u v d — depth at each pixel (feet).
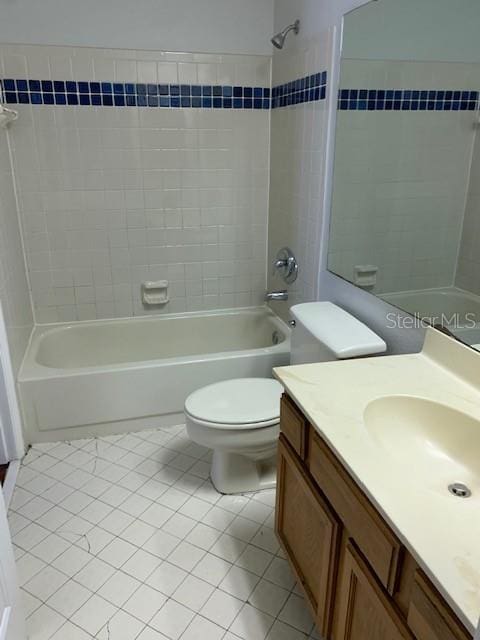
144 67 8.40
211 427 6.04
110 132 8.61
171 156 9.01
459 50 4.54
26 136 8.28
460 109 4.57
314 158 7.47
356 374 4.62
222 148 9.20
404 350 5.70
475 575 2.47
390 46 5.47
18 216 8.58
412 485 3.13
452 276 4.85
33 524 6.19
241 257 10.00
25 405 7.58
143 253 9.46
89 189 8.82
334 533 3.82
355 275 6.67
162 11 8.18
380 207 5.98
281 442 4.89
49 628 4.85
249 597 5.21
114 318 9.72
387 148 5.68
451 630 2.45
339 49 6.44
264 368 8.49
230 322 10.12
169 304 9.93
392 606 3.07
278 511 5.19
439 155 4.91
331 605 4.09
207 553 5.76
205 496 6.70
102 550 5.79
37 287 9.14
